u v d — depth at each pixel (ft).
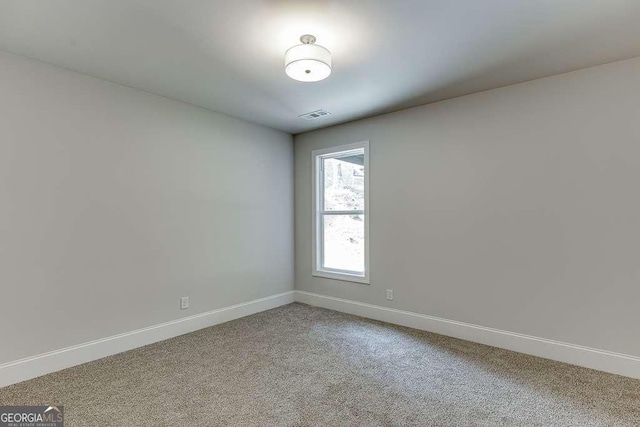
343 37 7.45
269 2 6.20
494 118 10.31
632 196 8.29
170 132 11.18
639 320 8.18
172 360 9.27
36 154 8.42
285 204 15.53
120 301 9.89
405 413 6.77
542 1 6.19
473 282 10.69
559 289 9.21
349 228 14.29
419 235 11.88
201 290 12.02
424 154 11.77
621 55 8.21
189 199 11.70
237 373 8.48
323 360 9.27
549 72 9.16
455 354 9.64
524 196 9.78
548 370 8.61
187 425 6.38
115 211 9.82
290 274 15.74
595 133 8.75
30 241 8.29
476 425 6.39
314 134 15.20
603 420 6.53
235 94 10.79
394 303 12.51
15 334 8.04
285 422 6.48
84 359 9.09
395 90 10.45
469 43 7.70
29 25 6.92
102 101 9.60
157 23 6.89
